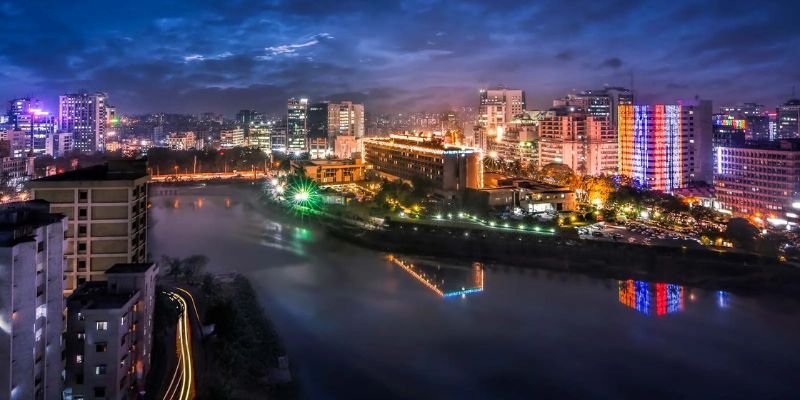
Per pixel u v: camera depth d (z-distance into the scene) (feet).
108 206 410.93
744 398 342.64
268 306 492.54
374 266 631.97
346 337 427.33
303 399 330.13
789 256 598.75
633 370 378.53
